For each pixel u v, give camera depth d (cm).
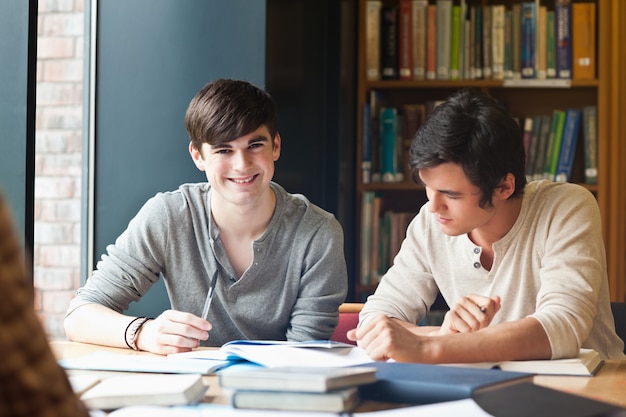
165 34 255
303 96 288
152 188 257
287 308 189
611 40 345
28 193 205
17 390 40
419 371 110
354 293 352
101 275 187
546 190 167
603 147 346
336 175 320
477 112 148
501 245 166
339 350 143
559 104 364
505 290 168
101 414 98
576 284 150
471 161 145
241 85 177
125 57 257
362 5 354
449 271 176
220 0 251
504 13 348
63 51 250
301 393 94
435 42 352
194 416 93
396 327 132
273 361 131
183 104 254
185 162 255
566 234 158
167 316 158
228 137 171
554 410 92
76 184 255
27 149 204
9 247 40
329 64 322
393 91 373
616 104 344
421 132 149
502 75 347
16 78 204
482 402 95
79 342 172
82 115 257
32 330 41
